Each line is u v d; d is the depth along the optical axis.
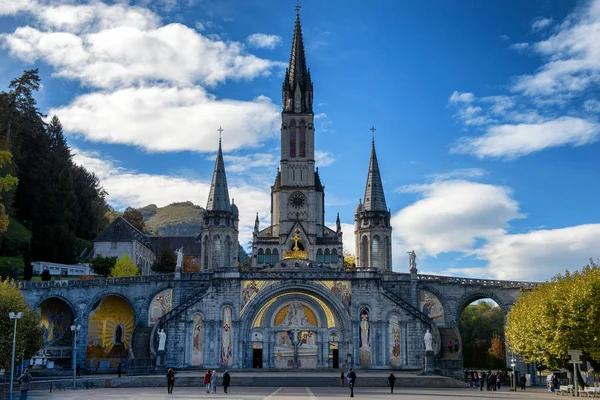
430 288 82.19
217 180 124.31
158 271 125.69
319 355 78.75
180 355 76.62
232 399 43.69
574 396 48.97
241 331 78.06
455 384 63.25
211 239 120.94
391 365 77.06
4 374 61.66
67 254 105.81
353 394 49.03
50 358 78.25
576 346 53.06
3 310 58.81
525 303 62.25
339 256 128.00
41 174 110.50
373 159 124.38
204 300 78.56
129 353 76.56
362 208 123.62
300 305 80.25
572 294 53.59
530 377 76.38
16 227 103.62
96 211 129.25
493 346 114.12
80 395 48.16
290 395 48.72
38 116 114.44
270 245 128.38
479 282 82.75
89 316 80.06
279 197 132.38
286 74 139.50
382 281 82.44
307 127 134.62
